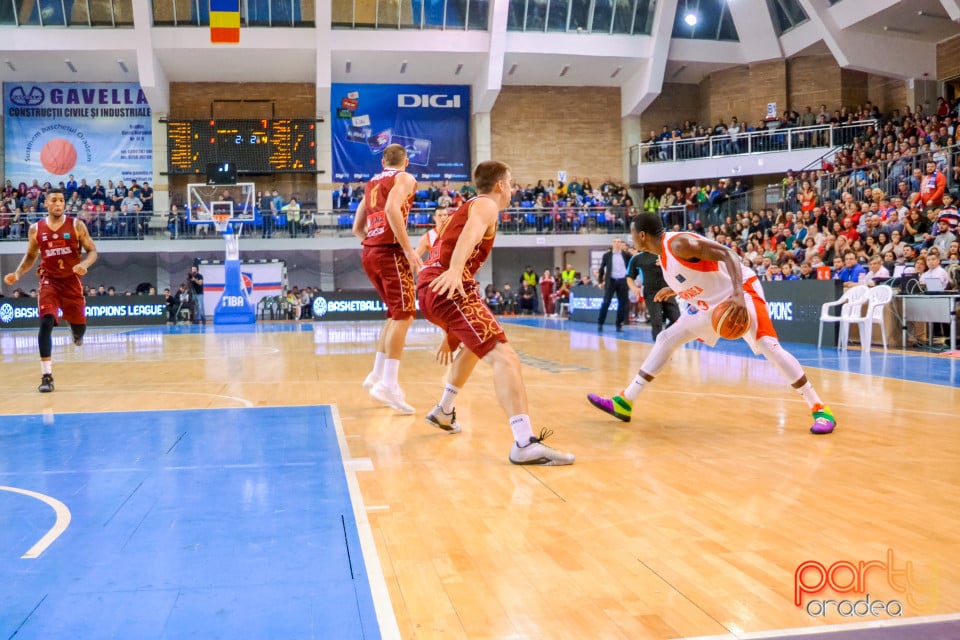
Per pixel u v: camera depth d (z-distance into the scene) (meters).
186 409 5.66
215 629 1.93
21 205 23.36
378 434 4.64
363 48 23.11
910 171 15.60
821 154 21.64
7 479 3.54
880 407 5.37
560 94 26.75
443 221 5.35
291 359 9.84
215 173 21.66
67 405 5.92
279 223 23.20
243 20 22.83
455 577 2.29
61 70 23.89
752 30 23.53
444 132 26.16
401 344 5.41
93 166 24.88
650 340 12.12
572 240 24.00
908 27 21.28
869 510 2.93
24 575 2.32
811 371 7.58
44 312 6.81
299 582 2.25
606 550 2.52
